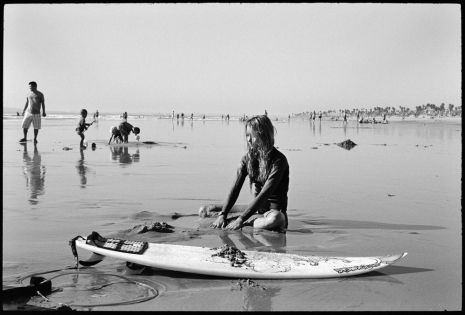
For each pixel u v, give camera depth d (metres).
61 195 7.62
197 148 18.17
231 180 9.70
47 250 4.51
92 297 3.38
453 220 6.20
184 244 4.80
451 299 3.44
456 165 12.90
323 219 6.22
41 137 22.66
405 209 6.93
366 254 4.60
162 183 9.14
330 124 60.16
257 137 5.58
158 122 58.06
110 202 7.09
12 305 3.17
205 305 3.27
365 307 3.28
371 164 13.05
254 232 5.41
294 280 3.82
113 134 19.56
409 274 4.01
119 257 4.01
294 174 10.85
